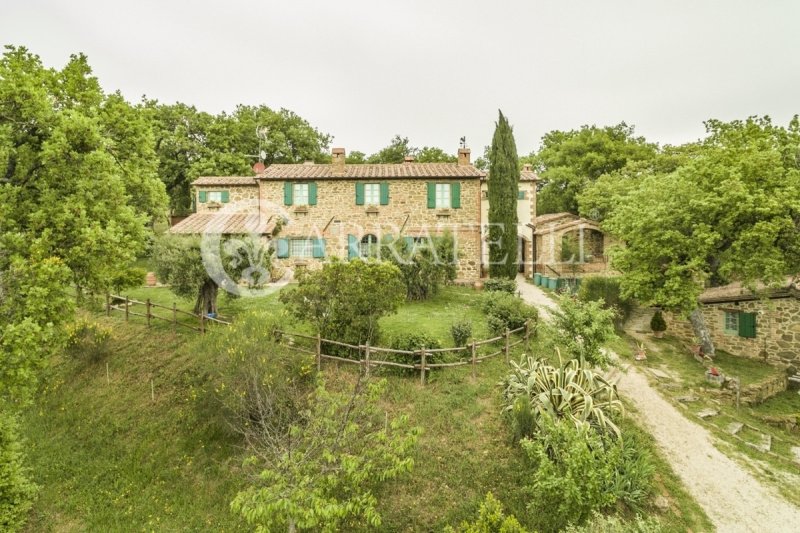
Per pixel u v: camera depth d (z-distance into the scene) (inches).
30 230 310.7
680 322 593.0
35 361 270.5
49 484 312.3
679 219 501.7
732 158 483.2
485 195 918.4
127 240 354.6
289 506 187.0
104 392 418.0
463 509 253.3
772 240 435.2
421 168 827.4
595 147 1119.0
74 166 325.7
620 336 571.2
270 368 326.0
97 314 568.1
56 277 275.0
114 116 373.4
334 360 395.9
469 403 341.4
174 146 1024.2
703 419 377.7
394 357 386.9
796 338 487.5
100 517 279.7
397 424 240.1
